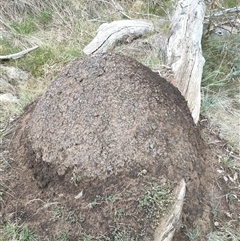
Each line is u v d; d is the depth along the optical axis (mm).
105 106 1238
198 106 1519
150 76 1325
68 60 1904
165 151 1205
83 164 1191
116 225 1107
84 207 1148
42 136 1273
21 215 1196
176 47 1760
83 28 2141
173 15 1998
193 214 1209
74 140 1220
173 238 1133
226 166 1398
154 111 1250
